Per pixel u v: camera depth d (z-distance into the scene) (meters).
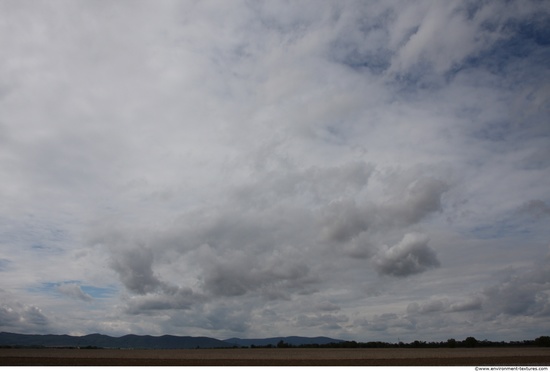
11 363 58.62
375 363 61.06
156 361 65.44
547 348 140.62
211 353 102.25
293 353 100.62
